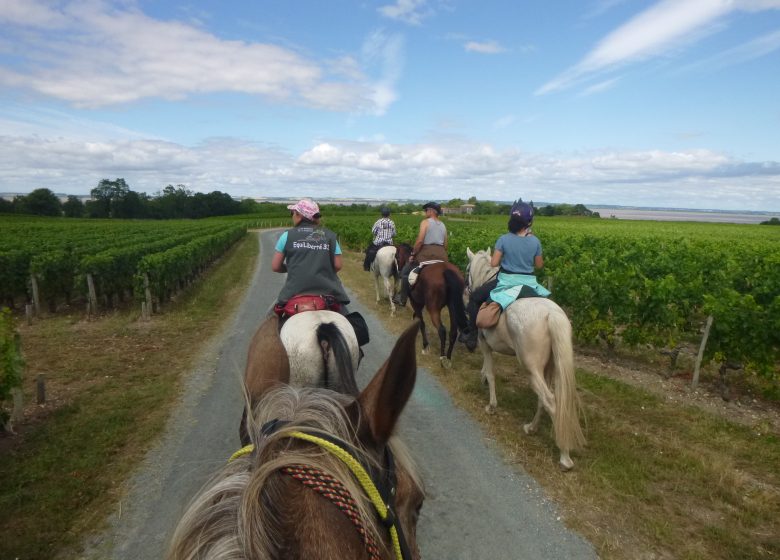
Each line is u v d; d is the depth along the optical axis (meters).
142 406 5.99
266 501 1.03
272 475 1.07
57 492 4.19
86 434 5.24
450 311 7.20
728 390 6.45
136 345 8.68
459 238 18.56
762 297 8.84
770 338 6.09
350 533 1.04
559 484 4.39
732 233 37.41
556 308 4.61
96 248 16.72
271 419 1.34
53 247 16.59
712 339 6.57
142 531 3.72
